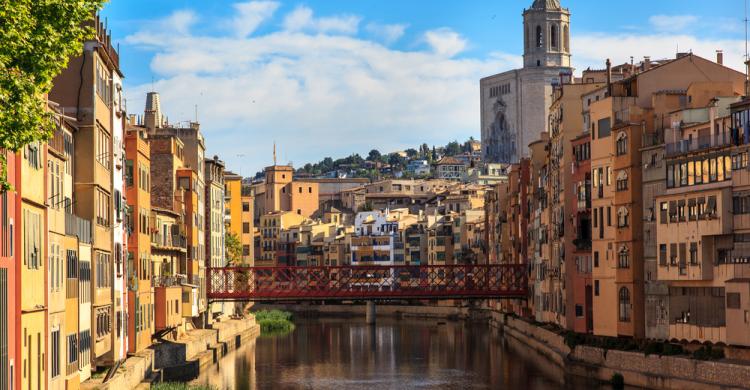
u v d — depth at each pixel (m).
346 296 152.38
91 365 75.75
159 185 128.62
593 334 111.25
